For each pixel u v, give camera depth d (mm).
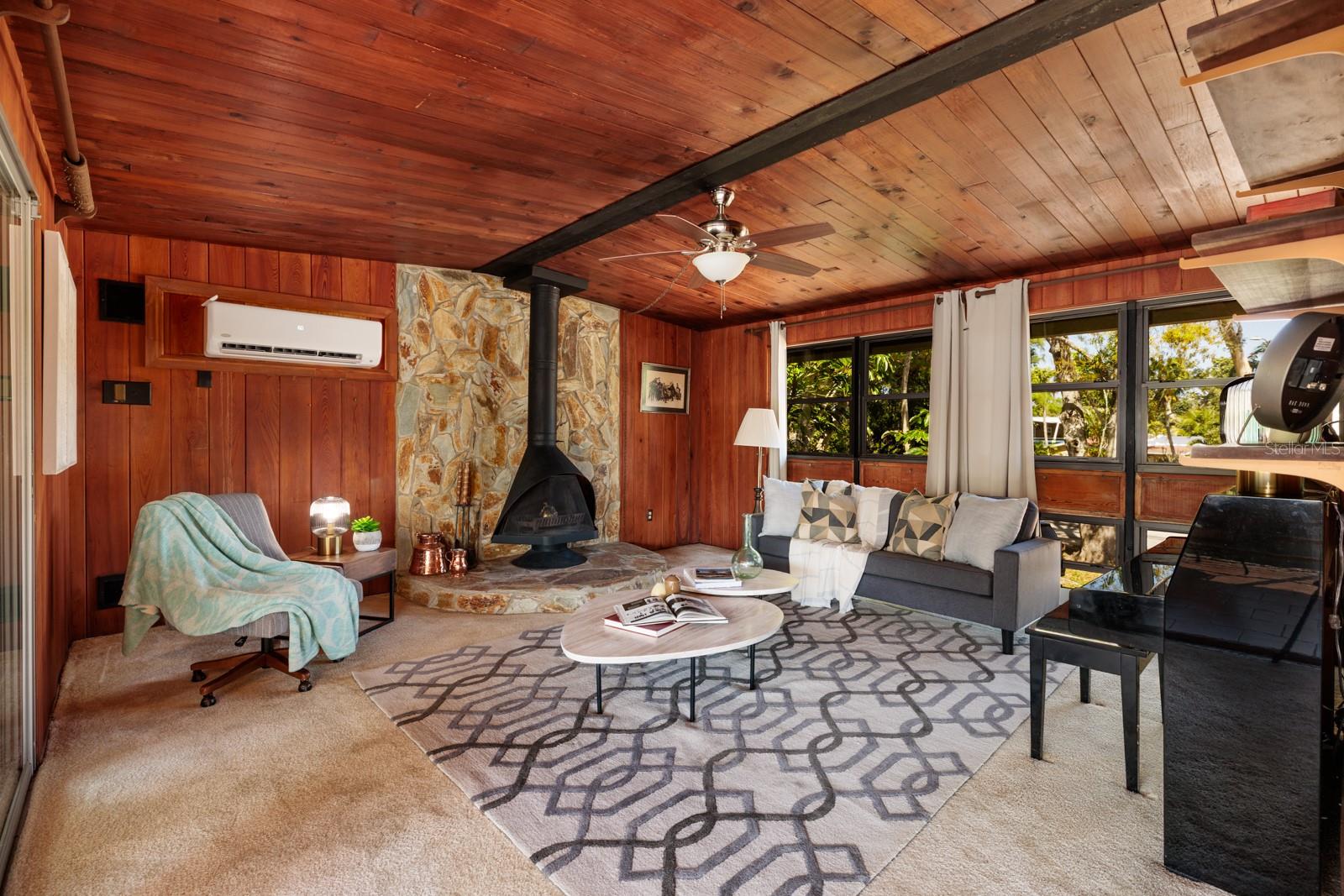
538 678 2930
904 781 2074
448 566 4508
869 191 3131
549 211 3488
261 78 2154
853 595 4023
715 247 2852
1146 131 2498
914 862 1680
